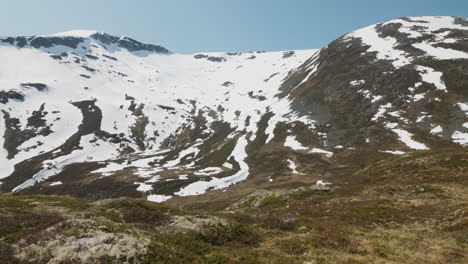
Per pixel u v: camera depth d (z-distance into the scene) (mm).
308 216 37125
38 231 17656
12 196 32938
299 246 21375
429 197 38625
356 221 32438
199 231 21688
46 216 21891
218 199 102812
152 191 121312
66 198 32938
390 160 72000
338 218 34500
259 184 110812
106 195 123125
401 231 27016
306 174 109812
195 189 118500
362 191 48250
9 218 20719
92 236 16625
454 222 26547
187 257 16938
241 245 21344
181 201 109375
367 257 19469
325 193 52250
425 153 65750
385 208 36500
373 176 59250
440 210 31734
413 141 113750
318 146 133500
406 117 130625
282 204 50156
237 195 101688
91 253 15039
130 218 23984
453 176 45719
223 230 22719
